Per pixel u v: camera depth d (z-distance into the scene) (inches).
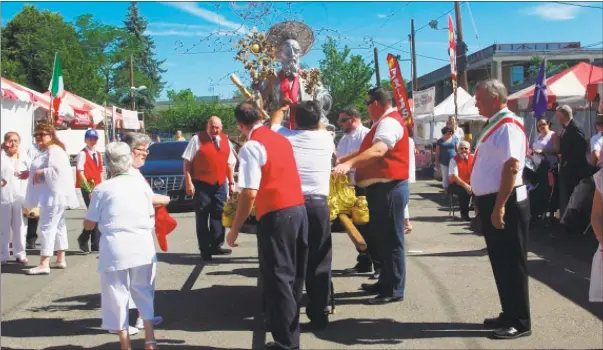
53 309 227.5
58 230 293.6
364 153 205.3
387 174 216.4
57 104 608.7
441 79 1881.2
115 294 171.8
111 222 171.2
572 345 180.4
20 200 305.4
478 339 187.2
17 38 1908.2
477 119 787.4
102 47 2250.2
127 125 1171.3
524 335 188.4
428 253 319.9
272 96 256.2
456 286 249.8
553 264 288.5
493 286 248.5
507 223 183.6
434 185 741.3
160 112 2480.3
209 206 313.1
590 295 165.8
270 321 178.2
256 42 257.9
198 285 260.8
